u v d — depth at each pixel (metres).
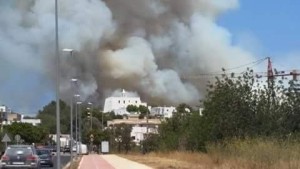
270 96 45.47
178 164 45.53
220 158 39.56
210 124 47.28
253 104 45.72
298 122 42.16
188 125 62.47
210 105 47.78
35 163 35.03
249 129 44.56
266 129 43.16
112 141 115.81
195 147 54.56
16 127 123.00
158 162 52.34
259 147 32.69
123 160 63.16
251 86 46.97
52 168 48.19
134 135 137.50
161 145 75.19
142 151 93.44
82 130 135.50
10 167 34.44
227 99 46.34
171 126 75.12
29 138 125.00
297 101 42.75
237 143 38.59
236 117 45.44
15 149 34.97
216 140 45.62
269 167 29.89
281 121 42.84
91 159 69.25
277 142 34.06
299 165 28.62
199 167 39.44
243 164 32.25
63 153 108.88
